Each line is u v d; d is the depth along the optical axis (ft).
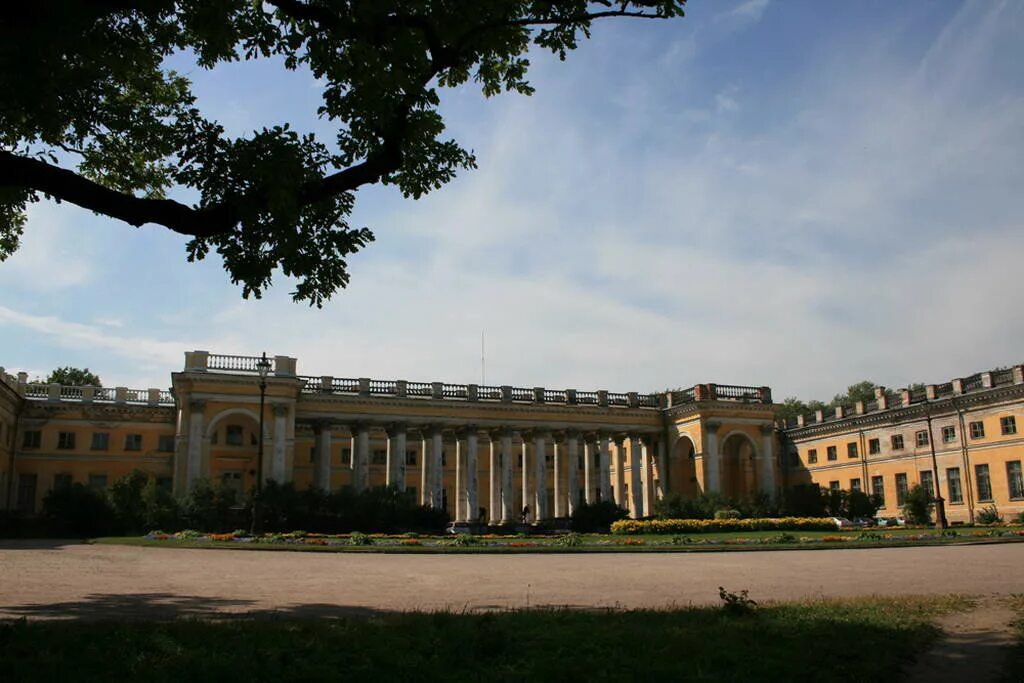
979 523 168.45
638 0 36.60
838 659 27.07
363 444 186.50
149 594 47.67
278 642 28.07
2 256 53.83
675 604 42.70
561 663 25.36
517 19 39.32
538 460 199.62
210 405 166.61
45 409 180.24
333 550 93.20
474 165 44.68
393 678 23.56
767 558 84.79
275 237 39.29
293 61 39.68
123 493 142.72
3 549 92.48
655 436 214.48
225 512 146.51
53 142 47.93
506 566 73.26
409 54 36.81
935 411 189.26
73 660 24.94
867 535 121.60
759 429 205.57
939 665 27.22
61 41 35.83
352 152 41.68
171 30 42.63
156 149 50.31
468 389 196.85
